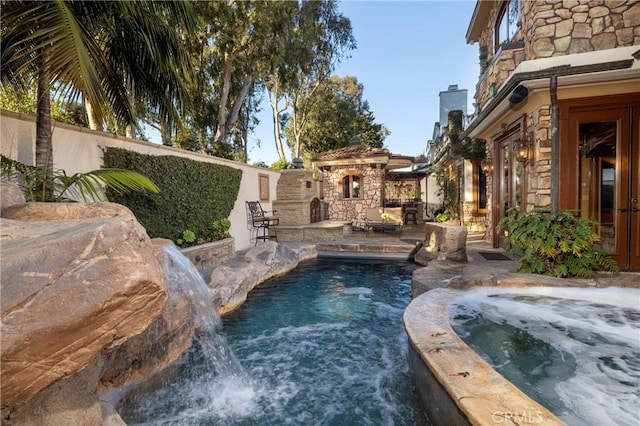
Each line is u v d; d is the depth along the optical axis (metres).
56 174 4.63
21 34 3.64
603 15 5.90
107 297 1.39
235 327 4.68
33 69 3.81
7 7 3.50
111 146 5.73
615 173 5.52
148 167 6.34
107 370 2.70
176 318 3.60
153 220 6.46
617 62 5.05
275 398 3.04
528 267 5.30
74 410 1.79
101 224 1.55
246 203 10.40
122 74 5.02
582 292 4.33
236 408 2.91
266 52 12.68
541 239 5.02
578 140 5.62
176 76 4.96
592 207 5.66
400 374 3.39
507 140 8.11
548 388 2.61
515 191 7.60
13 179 4.21
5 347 1.16
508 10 8.38
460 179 13.73
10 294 1.20
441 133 19.23
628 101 5.38
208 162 8.45
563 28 6.06
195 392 3.18
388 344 4.09
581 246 4.79
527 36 6.64
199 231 7.89
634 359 3.05
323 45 17.95
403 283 6.81
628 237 5.46
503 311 4.03
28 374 1.25
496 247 8.62
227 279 5.71
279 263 7.73
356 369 3.53
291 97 21.73
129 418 2.79
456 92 21.22
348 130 25.44
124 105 5.23
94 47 4.04
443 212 16.34
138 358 3.06
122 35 4.62
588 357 3.10
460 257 6.92
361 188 15.34
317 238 11.30
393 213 13.53
